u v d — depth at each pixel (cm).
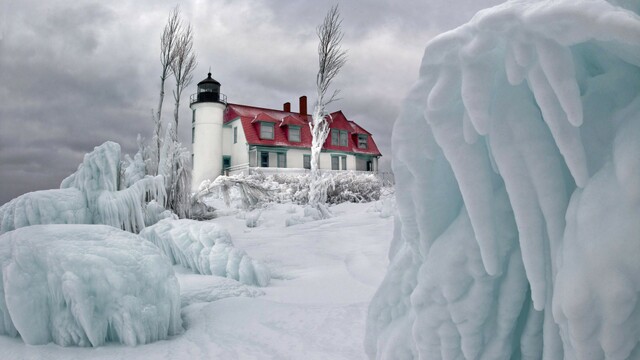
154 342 351
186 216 1314
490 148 124
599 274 95
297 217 1262
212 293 493
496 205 128
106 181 829
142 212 946
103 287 347
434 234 142
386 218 1071
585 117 111
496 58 115
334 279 586
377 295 184
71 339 344
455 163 121
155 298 366
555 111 101
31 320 343
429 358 136
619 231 95
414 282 161
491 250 118
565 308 99
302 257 750
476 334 128
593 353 97
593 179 104
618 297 93
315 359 298
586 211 100
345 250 769
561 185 112
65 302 348
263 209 1586
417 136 135
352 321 376
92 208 809
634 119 102
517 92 119
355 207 1566
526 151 114
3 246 373
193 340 353
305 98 3041
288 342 333
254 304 443
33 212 731
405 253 177
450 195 143
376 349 181
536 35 99
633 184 94
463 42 114
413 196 141
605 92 113
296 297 496
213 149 2777
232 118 2905
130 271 364
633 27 86
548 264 112
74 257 353
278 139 2759
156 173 1298
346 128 3002
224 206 1812
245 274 564
